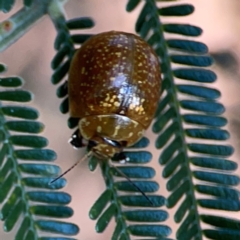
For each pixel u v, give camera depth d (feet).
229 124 0.38
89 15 0.39
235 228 0.30
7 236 0.36
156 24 0.31
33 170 0.30
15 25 0.31
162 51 0.31
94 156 0.31
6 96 0.30
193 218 0.30
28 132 0.30
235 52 0.39
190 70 0.31
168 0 0.31
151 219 0.30
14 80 0.30
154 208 0.30
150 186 0.31
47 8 0.31
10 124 0.30
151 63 0.31
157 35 0.31
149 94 0.31
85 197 0.39
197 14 0.39
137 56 0.31
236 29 0.39
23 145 0.30
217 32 0.39
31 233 0.29
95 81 0.31
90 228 0.39
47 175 0.30
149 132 0.36
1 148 0.30
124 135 0.31
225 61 0.39
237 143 0.37
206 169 0.31
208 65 0.31
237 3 0.39
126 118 0.31
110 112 0.31
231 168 0.31
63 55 0.31
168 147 0.31
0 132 0.30
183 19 0.39
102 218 0.30
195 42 0.31
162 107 0.31
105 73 0.31
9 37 0.31
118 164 0.31
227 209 0.30
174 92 0.31
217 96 0.31
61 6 0.31
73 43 0.31
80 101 0.31
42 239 0.29
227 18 0.39
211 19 0.39
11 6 0.30
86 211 0.39
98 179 0.39
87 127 0.32
